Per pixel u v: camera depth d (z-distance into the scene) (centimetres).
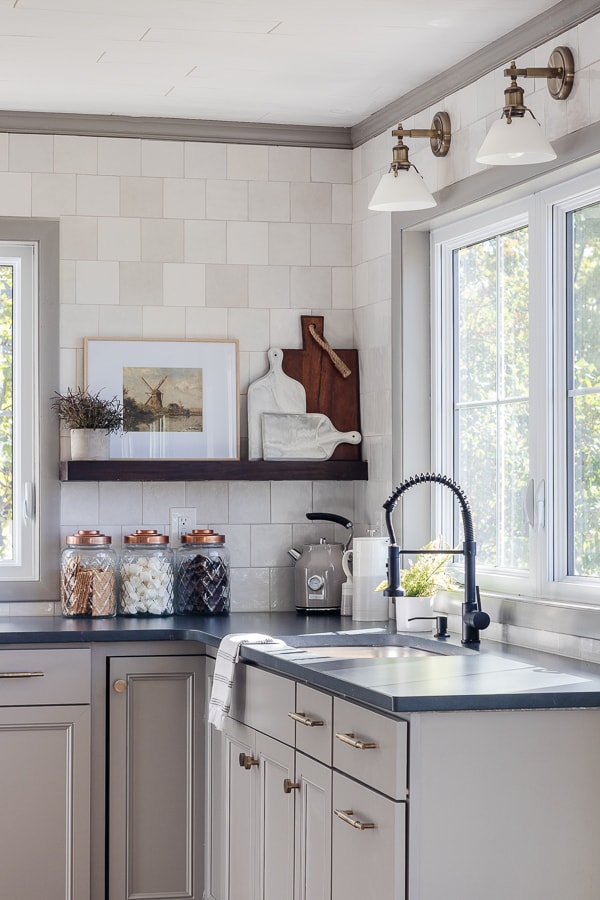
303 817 298
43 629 386
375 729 257
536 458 348
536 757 253
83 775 385
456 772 248
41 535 435
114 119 440
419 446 417
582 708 254
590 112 308
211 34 351
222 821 371
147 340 443
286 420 450
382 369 435
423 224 405
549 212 346
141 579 428
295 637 357
